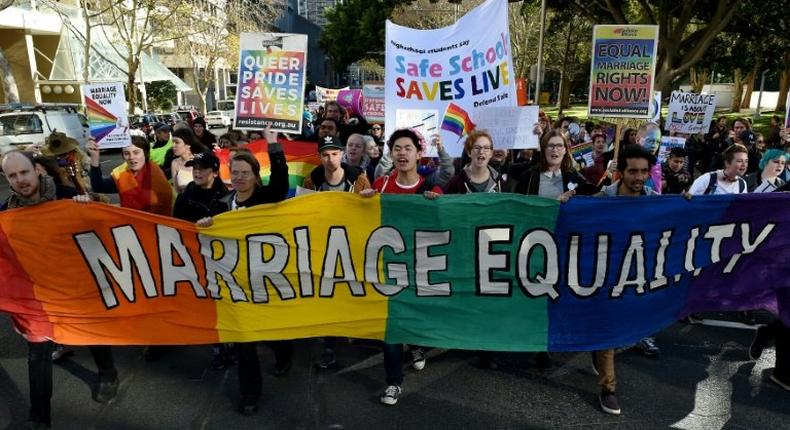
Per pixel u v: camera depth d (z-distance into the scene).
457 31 6.27
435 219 3.84
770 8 19.42
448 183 4.47
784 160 5.00
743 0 18.95
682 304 4.01
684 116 9.80
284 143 7.27
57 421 3.75
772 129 15.25
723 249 3.94
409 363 4.57
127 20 33.19
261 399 4.01
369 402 3.95
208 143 9.00
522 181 4.59
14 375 4.42
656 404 3.88
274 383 4.25
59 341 3.89
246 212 3.87
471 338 3.92
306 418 3.76
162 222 3.88
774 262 3.96
